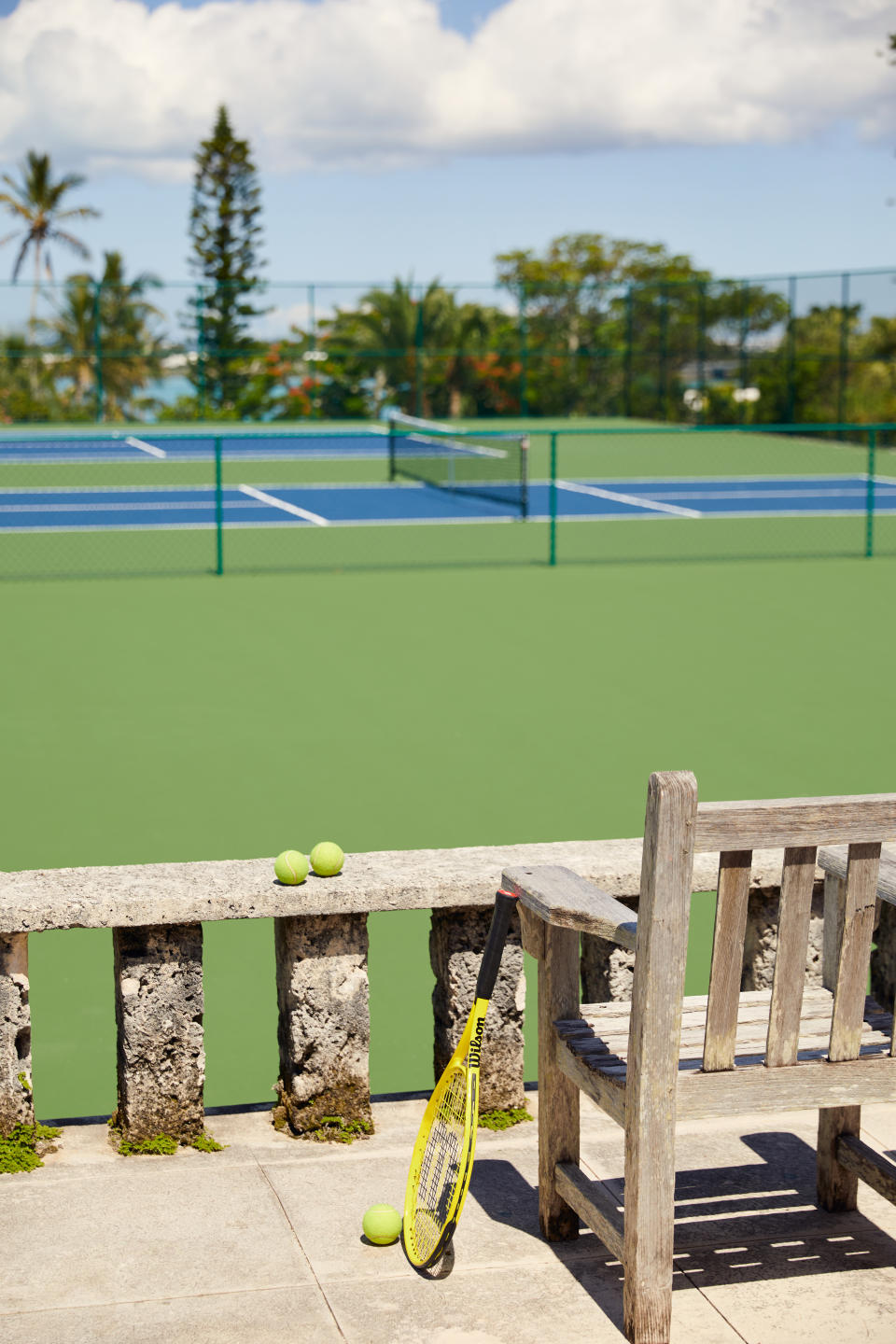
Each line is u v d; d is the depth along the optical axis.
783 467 35.62
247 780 9.70
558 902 3.49
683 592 17.77
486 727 11.20
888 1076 3.47
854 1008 3.42
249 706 11.88
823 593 17.70
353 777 9.77
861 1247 3.82
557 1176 3.77
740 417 44.62
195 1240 3.81
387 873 4.31
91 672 13.12
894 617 16.09
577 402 51.19
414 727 11.18
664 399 47.75
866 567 19.72
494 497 27.80
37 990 6.30
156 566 19.69
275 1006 6.14
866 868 3.35
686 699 12.20
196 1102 4.30
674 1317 3.50
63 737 10.84
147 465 35.84
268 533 23.12
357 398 50.47
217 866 4.36
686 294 46.31
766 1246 3.82
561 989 3.74
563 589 17.89
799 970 3.36
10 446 41.22
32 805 9.12
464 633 15.08
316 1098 4.36
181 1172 4.16
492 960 3.61
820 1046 3.54
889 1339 3.42
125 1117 4.30
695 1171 4.23
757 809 3.20
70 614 16.08
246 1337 3.39
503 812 9.01
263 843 8.38
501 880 4.02
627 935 3.28
